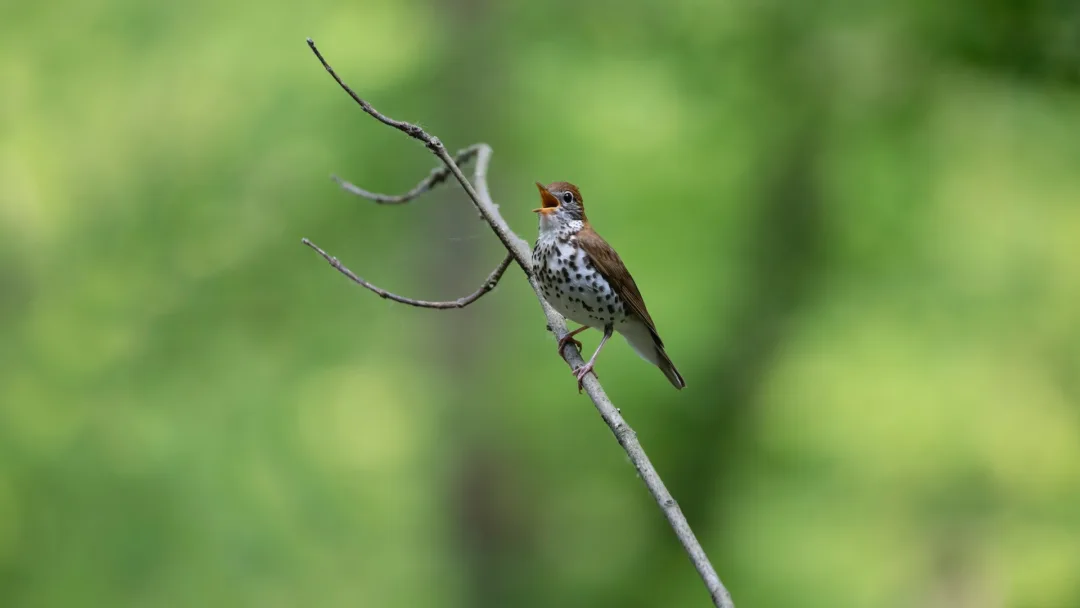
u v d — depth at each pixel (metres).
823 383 16.44
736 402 16.02
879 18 13.94
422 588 16.30
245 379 16.17
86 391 15.85
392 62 15.55
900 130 15.09
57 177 16.22
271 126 15.41
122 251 16.03
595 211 15.73
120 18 15.91
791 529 16.64
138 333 16.14
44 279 16.25
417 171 15.18
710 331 16.30
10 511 15.20
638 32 15.30
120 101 16.17
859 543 16.50
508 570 16.34
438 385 16.17
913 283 16.06
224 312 16.31
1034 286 15.97
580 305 7.24
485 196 6.57
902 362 16.27
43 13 16.06
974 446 16.33
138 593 15.29
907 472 16.47
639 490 16.50
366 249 16.06
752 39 15.17
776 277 16.16
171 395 16.02
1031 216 15.89
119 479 15.48
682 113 15.66
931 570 16.42
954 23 11.18
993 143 15.09
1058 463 16.22
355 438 17.00
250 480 15.92
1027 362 16.33
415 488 16.72
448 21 15.61
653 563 16.59
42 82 16.06
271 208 15.95
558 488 16.50
